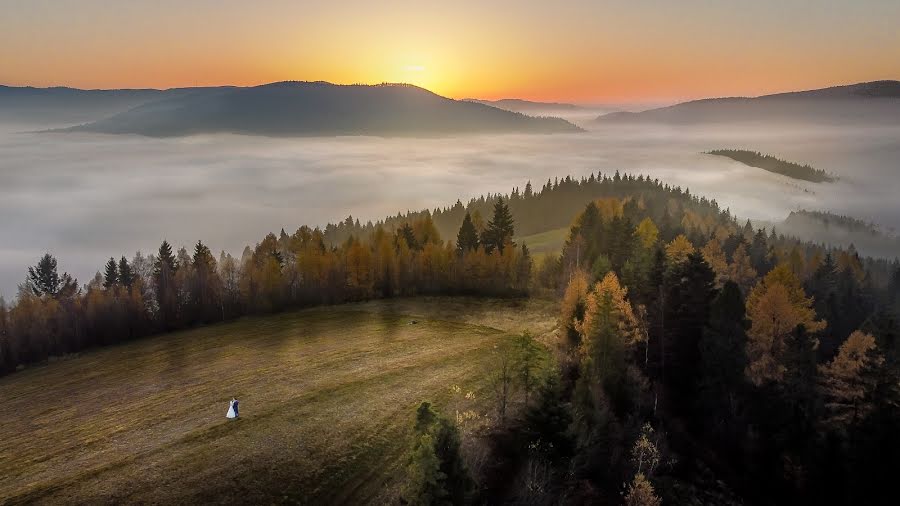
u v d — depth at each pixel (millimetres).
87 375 63875
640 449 39031
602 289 49438
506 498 34188
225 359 64375
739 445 44094
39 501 35469
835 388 45281
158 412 49312
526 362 42688
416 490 28844
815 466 41750
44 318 79938
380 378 54188
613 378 44750
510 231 104625
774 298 48312
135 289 85688
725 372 47594
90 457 41344
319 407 47750
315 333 73312
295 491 36406
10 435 47344
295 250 114125
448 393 49938
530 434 37625
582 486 35719
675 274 56469
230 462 39219
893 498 38969
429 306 85250
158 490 36312
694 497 37969
